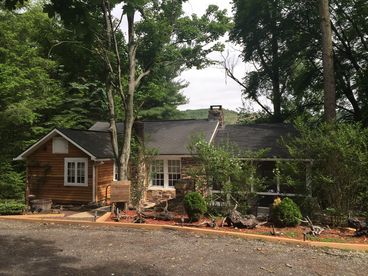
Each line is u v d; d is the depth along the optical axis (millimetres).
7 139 21750
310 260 8414
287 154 17047
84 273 7332
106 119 29172
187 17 20672
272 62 32281
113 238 10648
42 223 13375
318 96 29328
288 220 11625
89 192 18797
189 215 12750
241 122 36438
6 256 8641
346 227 11867
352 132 12086
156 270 7551
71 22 5090
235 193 13742
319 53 27203
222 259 8406
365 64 25578
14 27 22922
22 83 20516
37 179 19891
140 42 19391
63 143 19531
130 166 19344
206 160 14227
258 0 29656
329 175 12141
